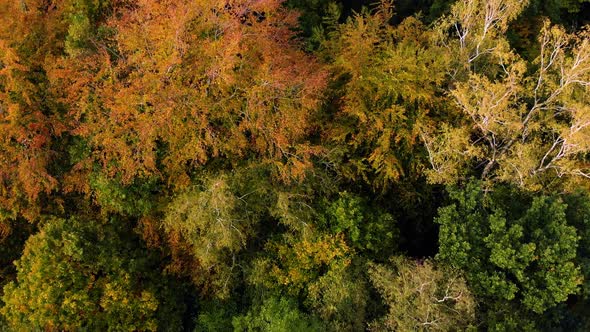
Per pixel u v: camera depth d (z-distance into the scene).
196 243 17.64
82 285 16.88
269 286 17.91
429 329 15.85
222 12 18.75
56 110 18.17
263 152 18.39
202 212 16.73
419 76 19.38
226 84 17.47
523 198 18.42
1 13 18.44
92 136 17.61
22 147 17.75
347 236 18.39
